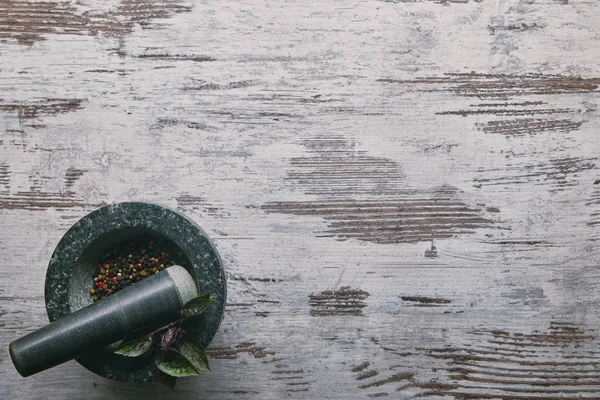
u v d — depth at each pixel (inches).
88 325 27.4
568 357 31.8
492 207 31.9
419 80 32.0
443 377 31.8
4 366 31.7
